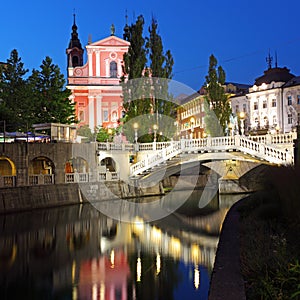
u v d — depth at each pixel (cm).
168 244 2502
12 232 2956
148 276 1814
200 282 1703
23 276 1864
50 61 6025
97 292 1628
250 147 4122
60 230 3058
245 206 2469
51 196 4197
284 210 2011
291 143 4031
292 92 7969
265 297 970
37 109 5856
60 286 1712
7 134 4572
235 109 9094
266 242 1478
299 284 936
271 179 2472
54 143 4362
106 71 7569
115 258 2159
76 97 7494
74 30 8712
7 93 5519
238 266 1291
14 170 4050
